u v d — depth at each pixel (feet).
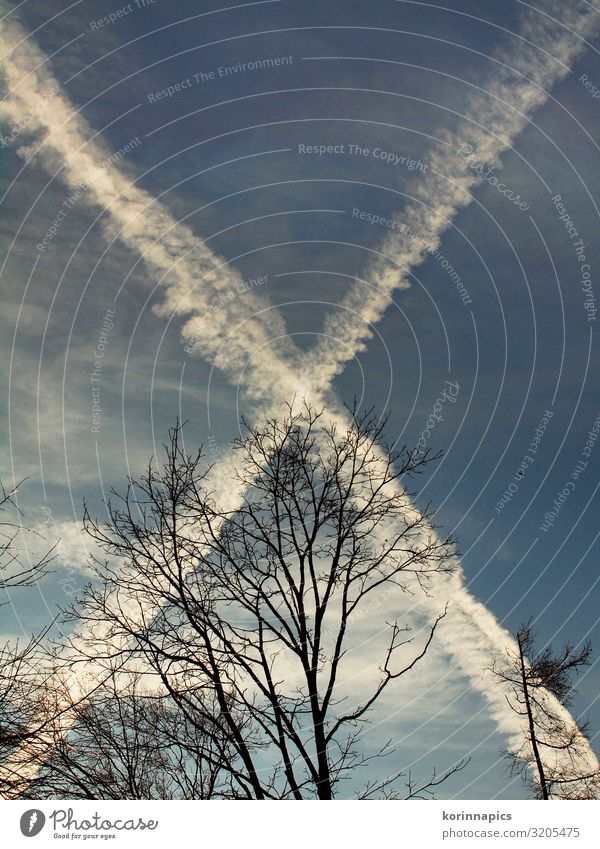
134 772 40.04
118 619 42.70
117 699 40.93
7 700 35.45
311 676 42.47
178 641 42.98
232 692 43.14
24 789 36.17
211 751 40.19
